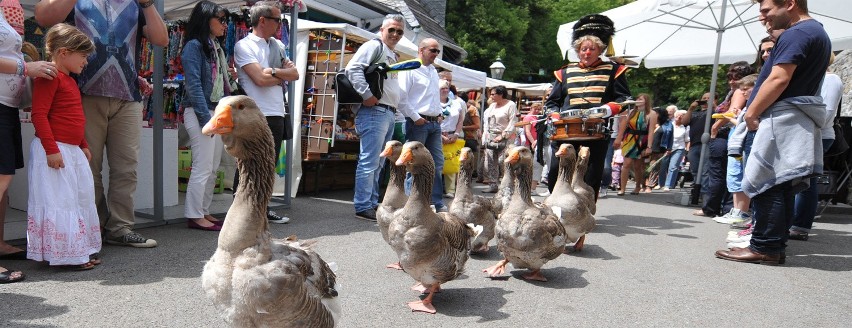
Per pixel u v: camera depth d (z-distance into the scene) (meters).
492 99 10.59
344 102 6.25
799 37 4.37
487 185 11.66
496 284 4.11
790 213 4.98
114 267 4.00
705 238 6.10
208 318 3.13
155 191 5.47
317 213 6.73
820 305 3.85
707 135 8.88
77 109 3.90
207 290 2.29
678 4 8.75
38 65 3.55
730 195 7.88
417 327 3.17
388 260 4.60
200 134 5.22
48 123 3.66
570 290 4.00
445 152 9.02
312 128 8.00
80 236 3.84
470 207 4.91
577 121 5.55
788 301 3.91
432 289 3.54
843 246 5.82
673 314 3.58
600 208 8.45
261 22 5.63
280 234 5.43
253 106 2.31
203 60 5.21
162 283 3.69
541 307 3.61
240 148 2.28
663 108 12.16
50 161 3.66
